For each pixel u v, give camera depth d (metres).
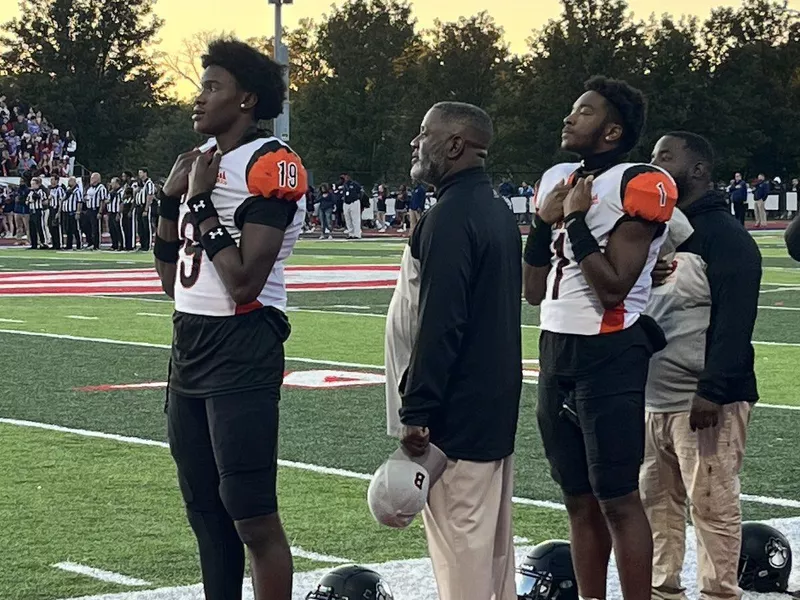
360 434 8.30
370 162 64.56
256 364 3.97
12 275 23.22
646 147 59.41
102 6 69.81
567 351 4.30
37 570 5.36
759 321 15.53
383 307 17.19
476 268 3.95
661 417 4.81
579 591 4.57
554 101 62.81
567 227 4.23
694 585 5.18
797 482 7.06
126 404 9.40
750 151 62.84
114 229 33.00
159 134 80.62
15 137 46.22
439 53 66.81
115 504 6.49
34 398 9.64
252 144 4.00
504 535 4.17
